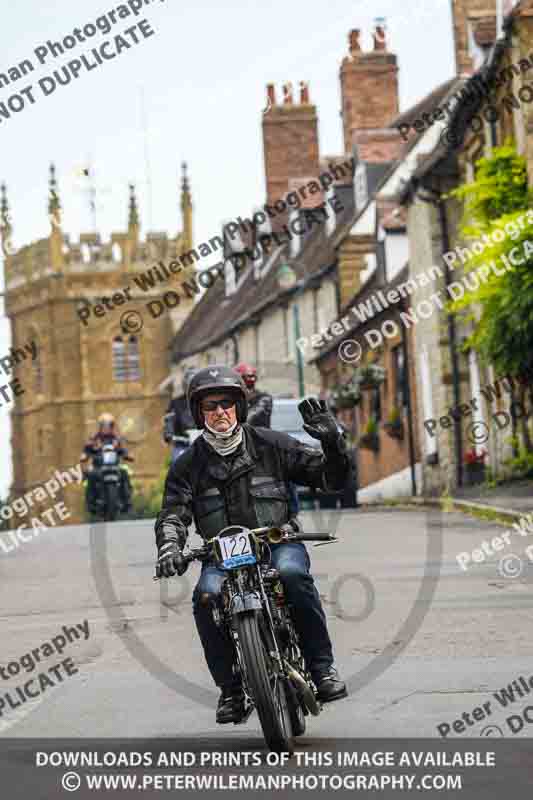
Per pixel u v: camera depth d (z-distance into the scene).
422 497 82.94
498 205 71.62
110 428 76.12
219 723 18.78
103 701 22.12
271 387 164.38
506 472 78.69
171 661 25.53
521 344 67.06
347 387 110.44
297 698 18.16
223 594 18.02
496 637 25.83
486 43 85.81
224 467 18.75
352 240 136.25
